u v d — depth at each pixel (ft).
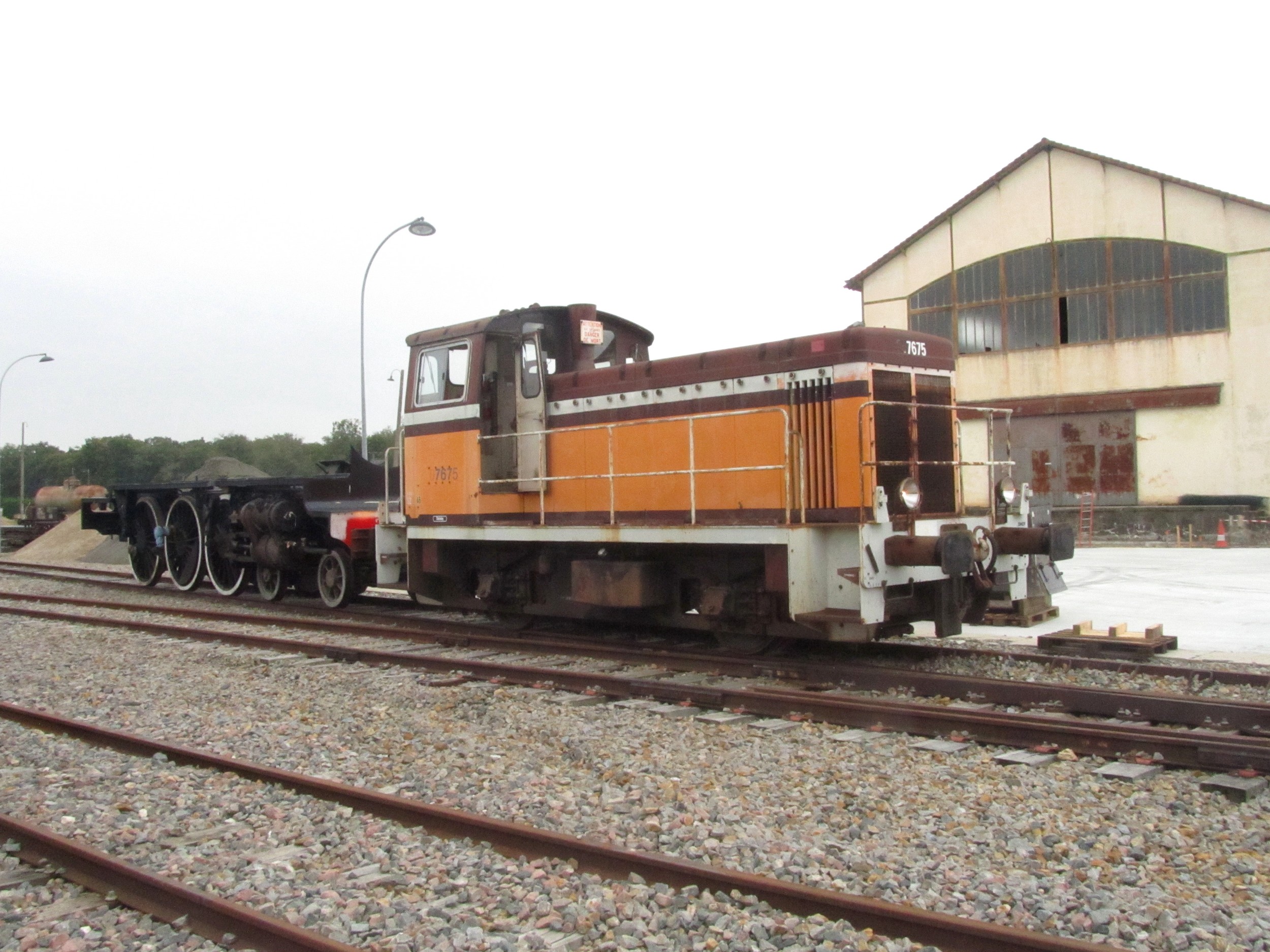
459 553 39.88
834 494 28.14
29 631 41.75
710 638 35.65
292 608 49.62
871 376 27.91
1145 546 79.46
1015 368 91.04
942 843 14.85
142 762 20.75
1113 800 16.72
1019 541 29.19
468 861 14.64
